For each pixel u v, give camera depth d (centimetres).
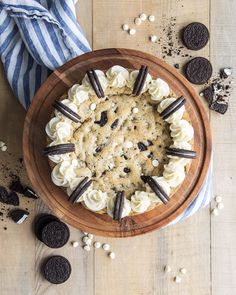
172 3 103
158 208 92
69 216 92
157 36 103
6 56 99
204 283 103
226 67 103
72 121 87
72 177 86
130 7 103
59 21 97
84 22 102
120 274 103
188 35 102
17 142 101
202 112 92
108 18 103
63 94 90
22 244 102
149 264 103
